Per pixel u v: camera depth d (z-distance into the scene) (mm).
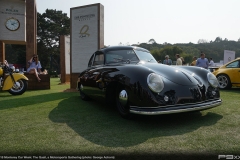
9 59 47312
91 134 2213
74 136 2156
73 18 6797
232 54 15109
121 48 3719
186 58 67062
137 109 2393
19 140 2051
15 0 9516
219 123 2568
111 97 3070
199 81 2693
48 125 2564
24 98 4855
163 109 2271
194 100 2434
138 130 2334
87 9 6555
